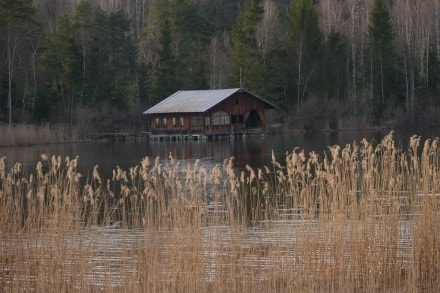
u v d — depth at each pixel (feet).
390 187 57.72
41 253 53.47
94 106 295.48
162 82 307.78
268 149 202.90
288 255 54.85
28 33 274.36
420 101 306.55
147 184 54.95
